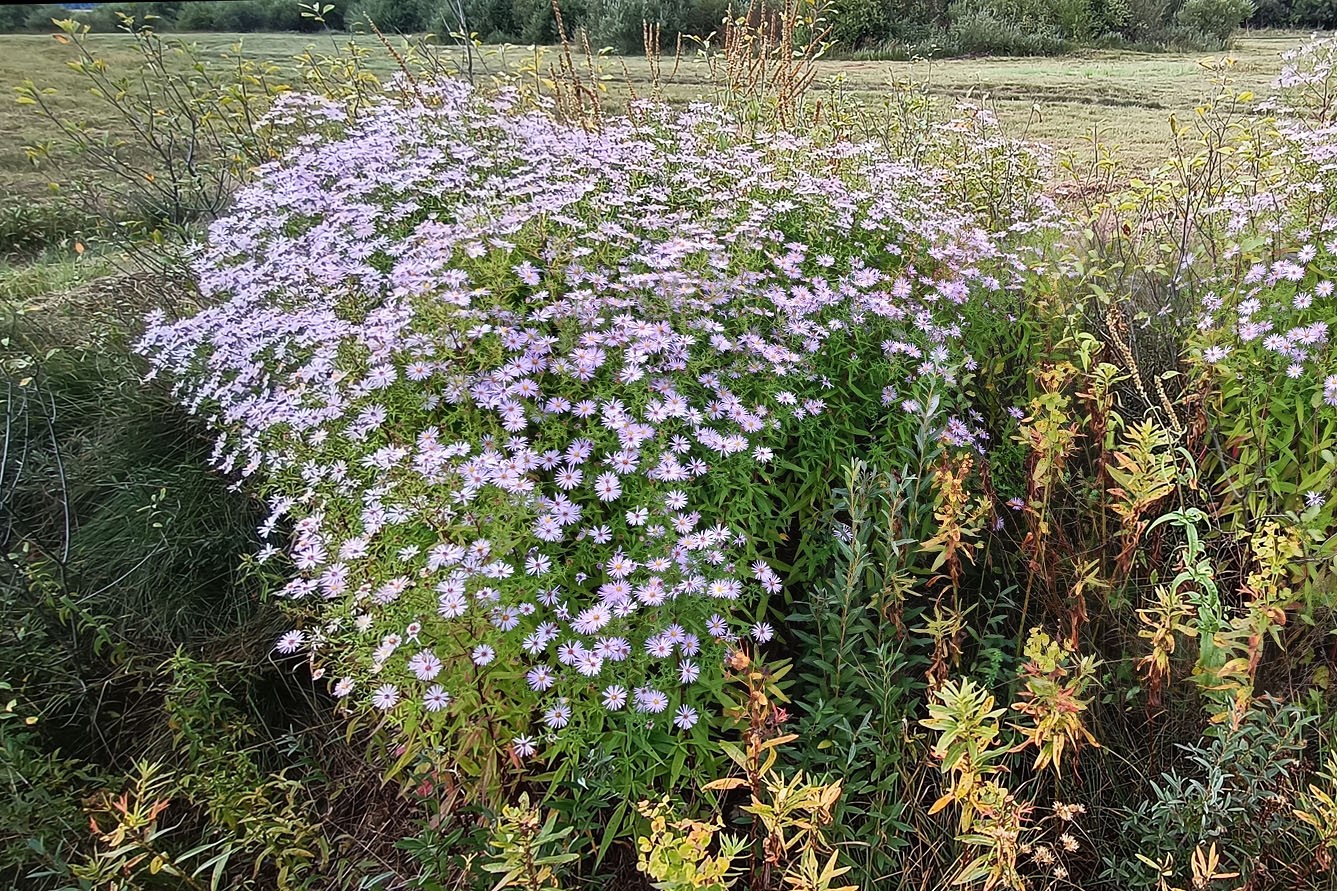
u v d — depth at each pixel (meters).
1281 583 2.29
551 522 2.29
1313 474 2.46
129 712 2.95
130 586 3.24
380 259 3.44
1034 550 2.53
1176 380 3.19
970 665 2.64
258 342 3.04
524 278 2.91
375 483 2.48
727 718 2.19
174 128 5.01
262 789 2.25
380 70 7.00
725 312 3.03
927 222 3.58
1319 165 3.07
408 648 2.23
